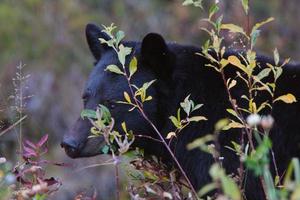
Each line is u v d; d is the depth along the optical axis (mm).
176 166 10281
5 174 9281
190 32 32281
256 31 9094
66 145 10000
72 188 21578
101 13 33250
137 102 9586
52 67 29828
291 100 9047
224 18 27625
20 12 31875
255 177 9758
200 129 10180
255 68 10211
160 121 10188
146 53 10172
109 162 9398
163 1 33938
